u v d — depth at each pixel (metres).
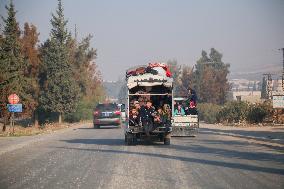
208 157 20.89
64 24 63.00
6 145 27.72
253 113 51.16
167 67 30.80
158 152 23.36
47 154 22.94
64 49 59.19
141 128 27.70
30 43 59.09
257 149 24.89
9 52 50.72
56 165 18.42
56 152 23.91
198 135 37.00
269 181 14.05
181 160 19.77
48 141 31.86
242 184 13.53
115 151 24.11
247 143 28.95
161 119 27.83
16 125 56.16
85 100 74.88
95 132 42.91
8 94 39.31
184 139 32.78
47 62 58.69
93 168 17.33
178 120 35.12
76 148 26.11
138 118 28.06
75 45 73.81
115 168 17.27
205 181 14.14
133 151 24.03
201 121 70.25
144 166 17.81
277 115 49.78
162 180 14.40
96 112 49.84
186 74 121.38
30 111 53.41
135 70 29.95
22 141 30.75
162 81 28.56
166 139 28.03
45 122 61.00
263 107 50.84
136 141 29.17
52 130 46.34
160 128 27.78
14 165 18.70
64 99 58.59
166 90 29.08
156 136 28.23
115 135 38.19
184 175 15.41
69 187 13.23
